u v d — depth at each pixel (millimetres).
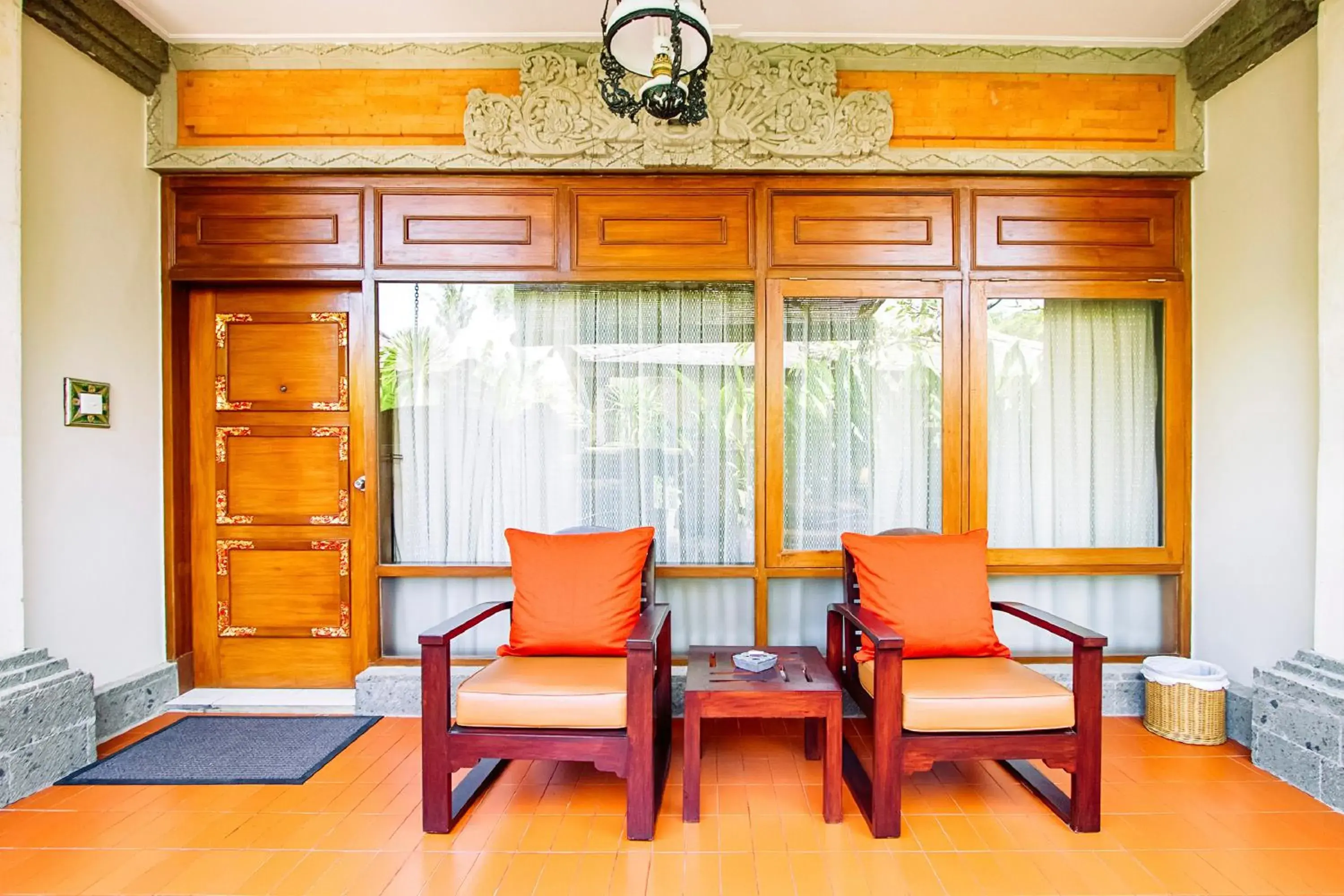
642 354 3041
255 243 2939
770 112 2820
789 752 2523
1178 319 2938
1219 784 2246
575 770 2379
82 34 2508
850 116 2828
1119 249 2945
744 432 3023
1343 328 2195
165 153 2850
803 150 2828
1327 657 2236
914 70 2891
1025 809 2092
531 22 2725
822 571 2953
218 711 2848
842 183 2932
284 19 2713
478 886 1720
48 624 2408
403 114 2895
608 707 1943
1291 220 2471
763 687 2020
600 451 3047
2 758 2090
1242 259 2678
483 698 1961
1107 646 3035
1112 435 3020
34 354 2373
